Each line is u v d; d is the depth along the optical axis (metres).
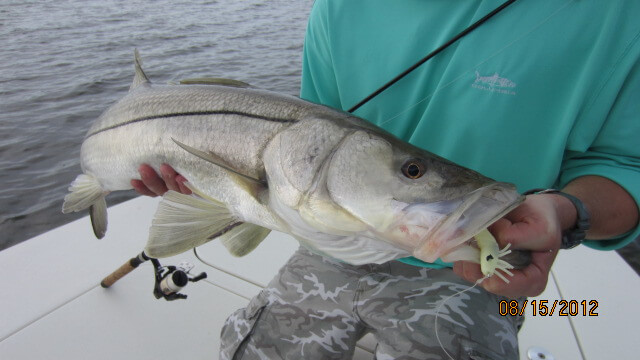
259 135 0.54
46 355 0.70
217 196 0.58
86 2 6.84
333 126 0.49
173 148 0.61
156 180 0.65
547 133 0.56
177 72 3.08
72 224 1.01
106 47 3.85
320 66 0.74
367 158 0.47
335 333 0.64
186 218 0.58
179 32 4.56
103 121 0.72
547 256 0.39
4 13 5.45
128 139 0.66
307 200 0.49
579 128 0.54
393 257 0.47
